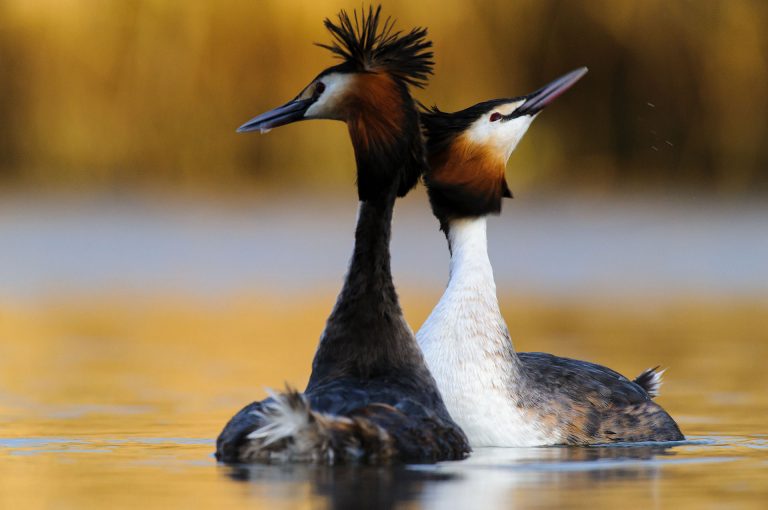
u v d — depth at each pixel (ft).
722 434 32.63
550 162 94.27
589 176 94.02
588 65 92.73
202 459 27.63
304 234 82.53
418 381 28.48
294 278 72.38
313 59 85.81
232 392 39.60
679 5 92.58
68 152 89.15
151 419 34.42
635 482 25.16
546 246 82.38
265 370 44.14
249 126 30.35
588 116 94.02
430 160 32.96
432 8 86.22
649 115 93.61
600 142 94.32
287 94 86.53
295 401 24.99
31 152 89.40
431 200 33.14
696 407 37.14
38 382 41.75
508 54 89.30
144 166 89.30
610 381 32.78
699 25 92.63
